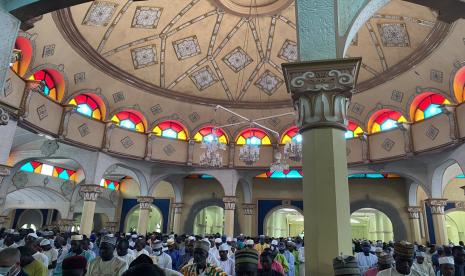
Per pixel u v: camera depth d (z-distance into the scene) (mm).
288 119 16188
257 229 18312
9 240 6844
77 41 11555
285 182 18781
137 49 13727
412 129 13023
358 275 2822
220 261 5770
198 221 20609
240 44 14781
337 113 3734
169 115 15672
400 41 12406
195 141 15961
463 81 11219
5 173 9391
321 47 3982
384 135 13938
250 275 2688
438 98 12266
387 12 11750
